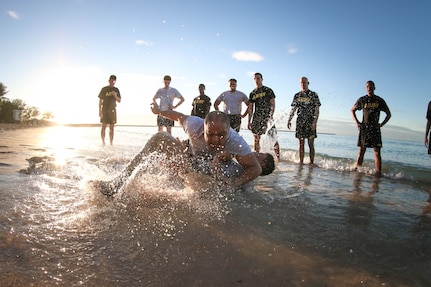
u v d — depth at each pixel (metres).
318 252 1.54
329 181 3.92
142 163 2.41
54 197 2.13
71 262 1.28
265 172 2.96
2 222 1.62
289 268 1.35
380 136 5.35
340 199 2.79
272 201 2.49
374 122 5.39
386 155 9.67
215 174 2.54
